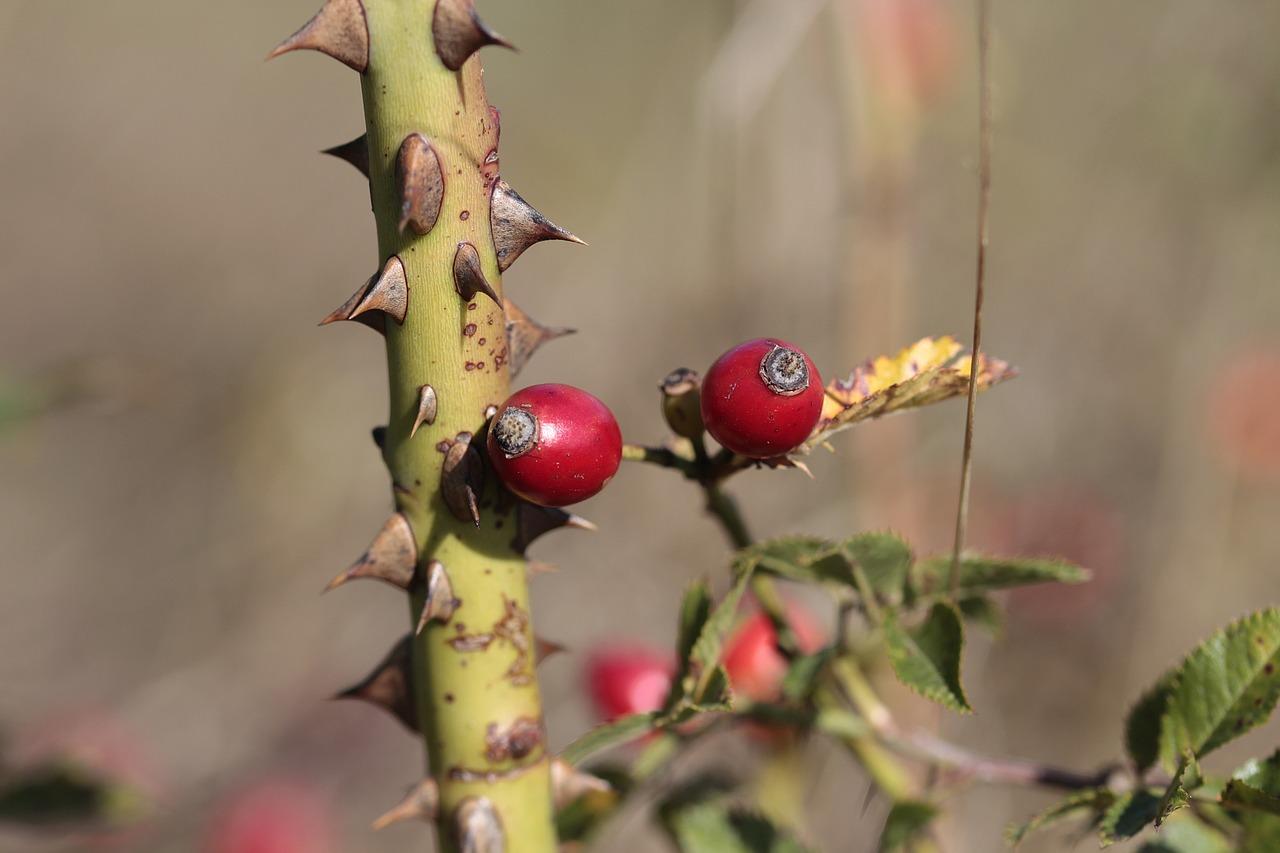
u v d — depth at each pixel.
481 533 1.87
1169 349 7.18
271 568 7.71
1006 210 7.84
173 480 8.27
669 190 8.27
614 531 7.18
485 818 1.93
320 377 8.52
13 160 10.99
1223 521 6.25
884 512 5.55
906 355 2.16
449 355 1.78
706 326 6.75
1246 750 5.43
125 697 6.80
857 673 2.50
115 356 9.77
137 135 11.31
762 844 2.56
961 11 6.38
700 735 2.47
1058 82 7.90
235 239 10.73
